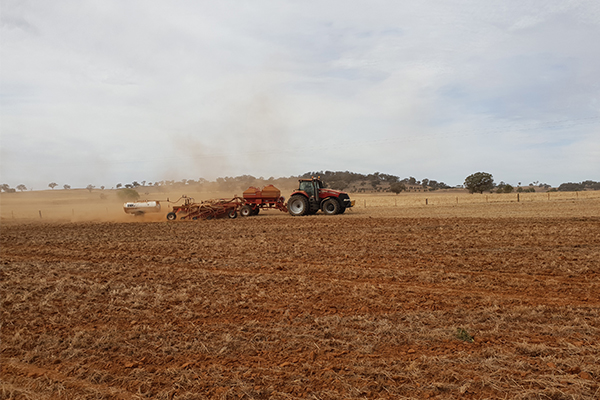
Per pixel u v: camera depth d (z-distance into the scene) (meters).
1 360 5.12
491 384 4.07
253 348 5.16
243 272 9.80
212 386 4.25
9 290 8.34
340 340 5.31
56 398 4.17
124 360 4.98
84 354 5.18
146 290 8.14
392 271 9.24
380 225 18.91
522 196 54.59
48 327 6.19
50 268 10.66
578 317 5.87
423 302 6.87
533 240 13.16
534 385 4.07
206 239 15.55
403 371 4.40
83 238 16.81
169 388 4.26
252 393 4.06
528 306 6.46
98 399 4.12
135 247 13.98
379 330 5.52
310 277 9.01
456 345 5.05
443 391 4.02
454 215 24.23
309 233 16.66
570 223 17.83
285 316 6.30
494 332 5.38
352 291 7.66
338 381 4.23
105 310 6.93
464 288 7.78
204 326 6.00
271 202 26.08
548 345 4.95
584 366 4.35
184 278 9.10
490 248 11.94
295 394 4.04
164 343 5.39
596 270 8.85
